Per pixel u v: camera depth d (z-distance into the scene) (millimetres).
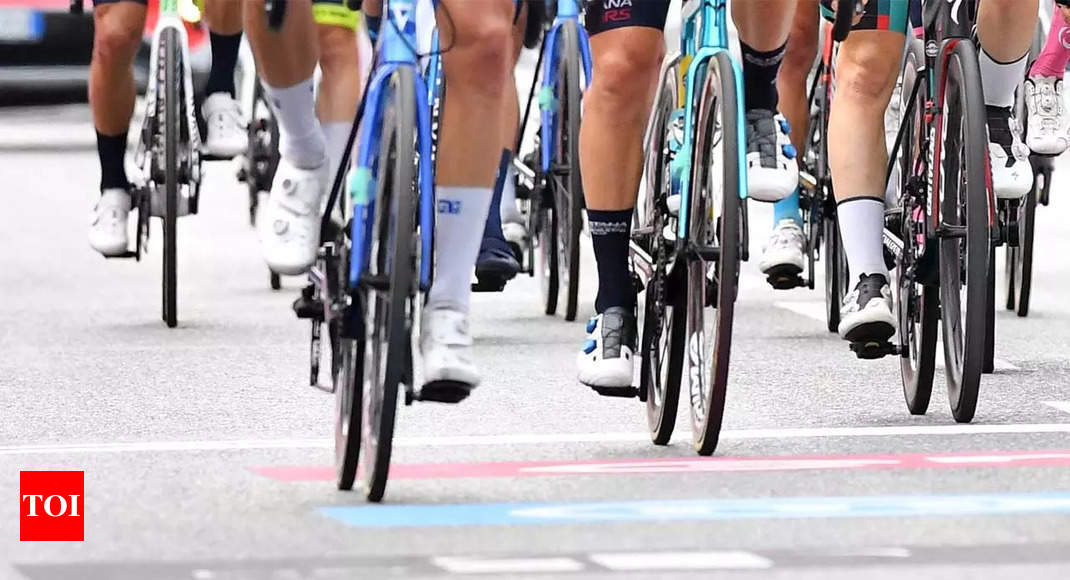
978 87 19406
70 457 18891
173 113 28609
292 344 27344
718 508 15953
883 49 20219
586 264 37844
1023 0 21344
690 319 18500
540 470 17844
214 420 21156
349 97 16828
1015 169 22109
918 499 16328
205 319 30188
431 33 22250
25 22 55656
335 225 16734
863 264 20391
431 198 15328
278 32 16141
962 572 13680
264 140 37125
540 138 29938
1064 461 18172
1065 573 13633
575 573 13672
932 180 20000
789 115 26109
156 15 56438
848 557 14141
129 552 14492
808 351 26203
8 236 41094
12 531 15344
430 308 15898
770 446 19141
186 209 29500
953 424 20375
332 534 15000
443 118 15805
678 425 20562
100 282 34750
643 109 18625
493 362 25234
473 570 13750
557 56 29453
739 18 19156
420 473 17734
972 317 19875
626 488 16875
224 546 14633
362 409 16234
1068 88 43562
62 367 25250
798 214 27156
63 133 63281
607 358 18922
